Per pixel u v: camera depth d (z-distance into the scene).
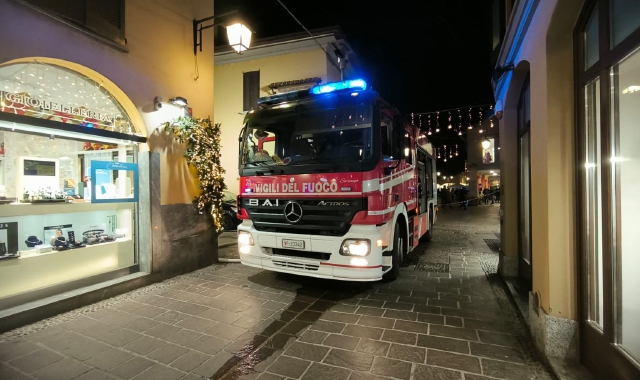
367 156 4.75
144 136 5.57
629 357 2.37
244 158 5.71
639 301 2.39
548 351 3.15
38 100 4.24
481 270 6.78
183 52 6.40
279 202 5.18
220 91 13.66
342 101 5.09
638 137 2.40
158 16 5.82
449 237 11.23
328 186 4.83
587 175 2.98
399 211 5.83
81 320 4.21
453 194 29.20
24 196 4.39
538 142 3.52
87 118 4.84
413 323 4.17
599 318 2.85
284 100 5.57
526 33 4.10
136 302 4.86
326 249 4.77
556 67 3.20
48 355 3.38
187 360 3.31
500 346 3.56
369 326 4.09
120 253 5.49
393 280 5.97
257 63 13.23
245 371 3.13
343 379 2.98
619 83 2.56
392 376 3.02
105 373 3.08
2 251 4.11
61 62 4.31
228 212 11.89
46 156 4.77
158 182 5.80
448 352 3.44
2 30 3.70
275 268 5.19
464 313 4.49
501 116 6.34
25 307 4.10
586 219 2.99
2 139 4.33
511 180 5.95
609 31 2.62
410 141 6.83
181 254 6.29
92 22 4.57
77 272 4.86
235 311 4.56
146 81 5.56
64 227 4.84
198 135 6.36
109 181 5.29
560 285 3.16
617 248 2.56
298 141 5.32
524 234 5.69
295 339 3.75
